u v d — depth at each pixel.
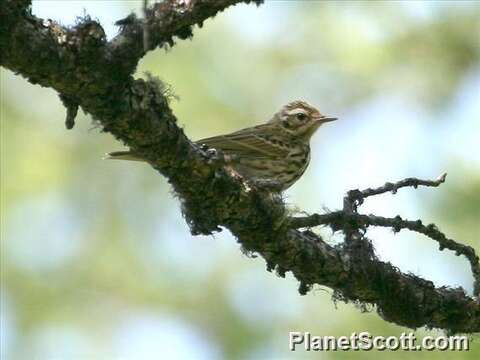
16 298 15.80
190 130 16.69
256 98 17.30
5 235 16.06
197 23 7.57
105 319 15.72
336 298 9.02
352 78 17.42
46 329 15.60
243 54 17.55
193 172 7.68
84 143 16.81
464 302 9.08
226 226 8.23
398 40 17.41
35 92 17.12
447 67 17.19
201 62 17.20
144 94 7.21
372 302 8.98
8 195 16.30
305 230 8.73
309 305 14.35
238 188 7.91
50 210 16.31
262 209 8.05
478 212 14.13
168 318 15.59
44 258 16.05
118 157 10.27
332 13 17.80
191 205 8.05
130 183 16.66
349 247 8.72
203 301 15.59
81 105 7.16
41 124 16.92
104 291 15.93
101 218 16.44
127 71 6.98
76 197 16.52
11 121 16.84
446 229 14.07
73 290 15.91
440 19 17.33
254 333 14.91
